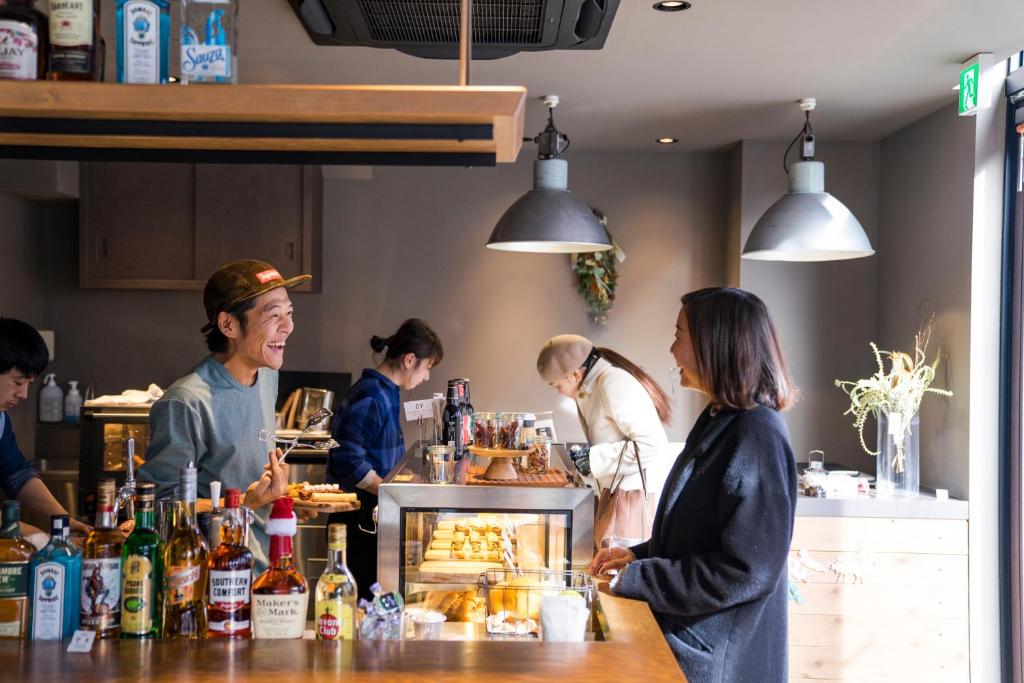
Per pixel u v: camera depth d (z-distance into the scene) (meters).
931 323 4.53
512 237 3.83
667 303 5.64
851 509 4.13
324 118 1.57
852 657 4.14
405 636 1.96
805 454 5.28
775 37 3.47
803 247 3.87
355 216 5.66
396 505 2.39
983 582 4.10
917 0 3.08
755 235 4.00
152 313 5.61
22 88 1.49
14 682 1.47
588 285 5.56
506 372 5.68
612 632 1.82
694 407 5.62
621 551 2.36
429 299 5.68
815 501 4.14
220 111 1.52
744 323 2.07
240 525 1.72
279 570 1.73
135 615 1.68
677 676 1.57
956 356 4.27
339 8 2.74
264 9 3.11
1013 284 4.04
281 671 1.54
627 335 5.65
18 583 1.70
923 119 4.66
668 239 5.64
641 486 3.73
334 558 1.74
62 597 1.68
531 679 1.54
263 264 2.50
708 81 4.09
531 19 2.80
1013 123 4.03
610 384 3.83
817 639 4.14
